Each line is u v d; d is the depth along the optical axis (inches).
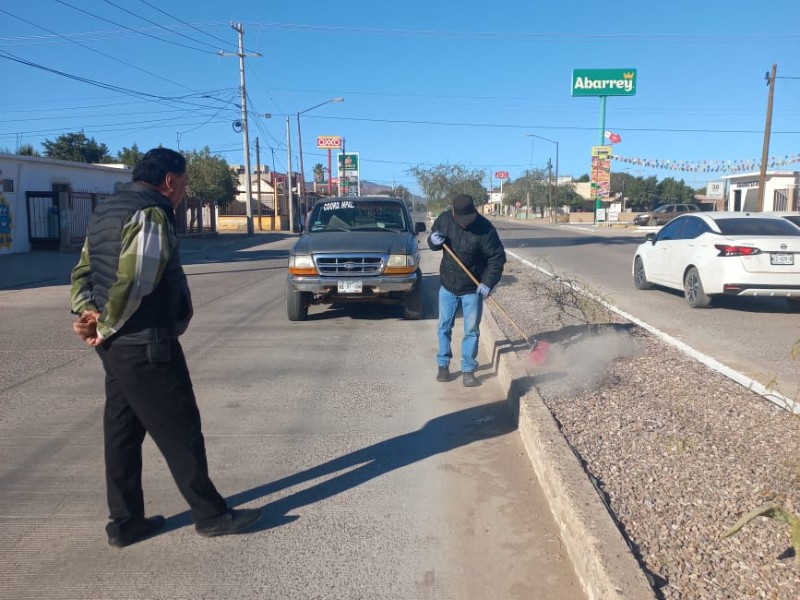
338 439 211.9
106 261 133.3
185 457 144.5
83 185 1106.1
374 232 417.1
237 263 857.5
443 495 173.2
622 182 3486.7
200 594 132.6
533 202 3395.7
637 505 150.3
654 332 354.3
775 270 401.7
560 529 153.5
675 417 206.5
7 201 920.9
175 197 142.3
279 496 173.3
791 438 188.1
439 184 1440.7
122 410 145.0
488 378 278.1
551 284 439.2
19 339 364.5
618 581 118.6
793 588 119.3
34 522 160.6
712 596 117.9
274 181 2139.5
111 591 133.6
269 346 342.0
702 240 433.7
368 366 300.8
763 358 299.7
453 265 258.1
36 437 214.1
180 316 140.3
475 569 140.5
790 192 1524.4
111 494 148.5
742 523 126.1
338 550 147.7
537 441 184.5
